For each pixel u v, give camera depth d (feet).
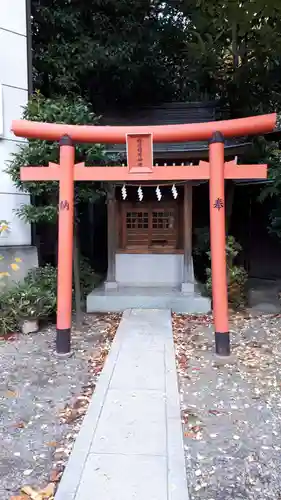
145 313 17.99
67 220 13.41
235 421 9.00
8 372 11.85
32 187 15.72
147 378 10.98
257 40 29.73
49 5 24.30
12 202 18.53
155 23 31.19
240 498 6.48
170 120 28.43
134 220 21.72
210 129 12.98
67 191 13.34
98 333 15.85
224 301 13.24
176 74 35.27
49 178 13.39
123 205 21.66
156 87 33.53
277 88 31.76
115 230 20.79
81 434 8.07
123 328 15.69
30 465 7.37
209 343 14.66
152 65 30.32
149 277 21.74
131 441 7.81
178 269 21.57
